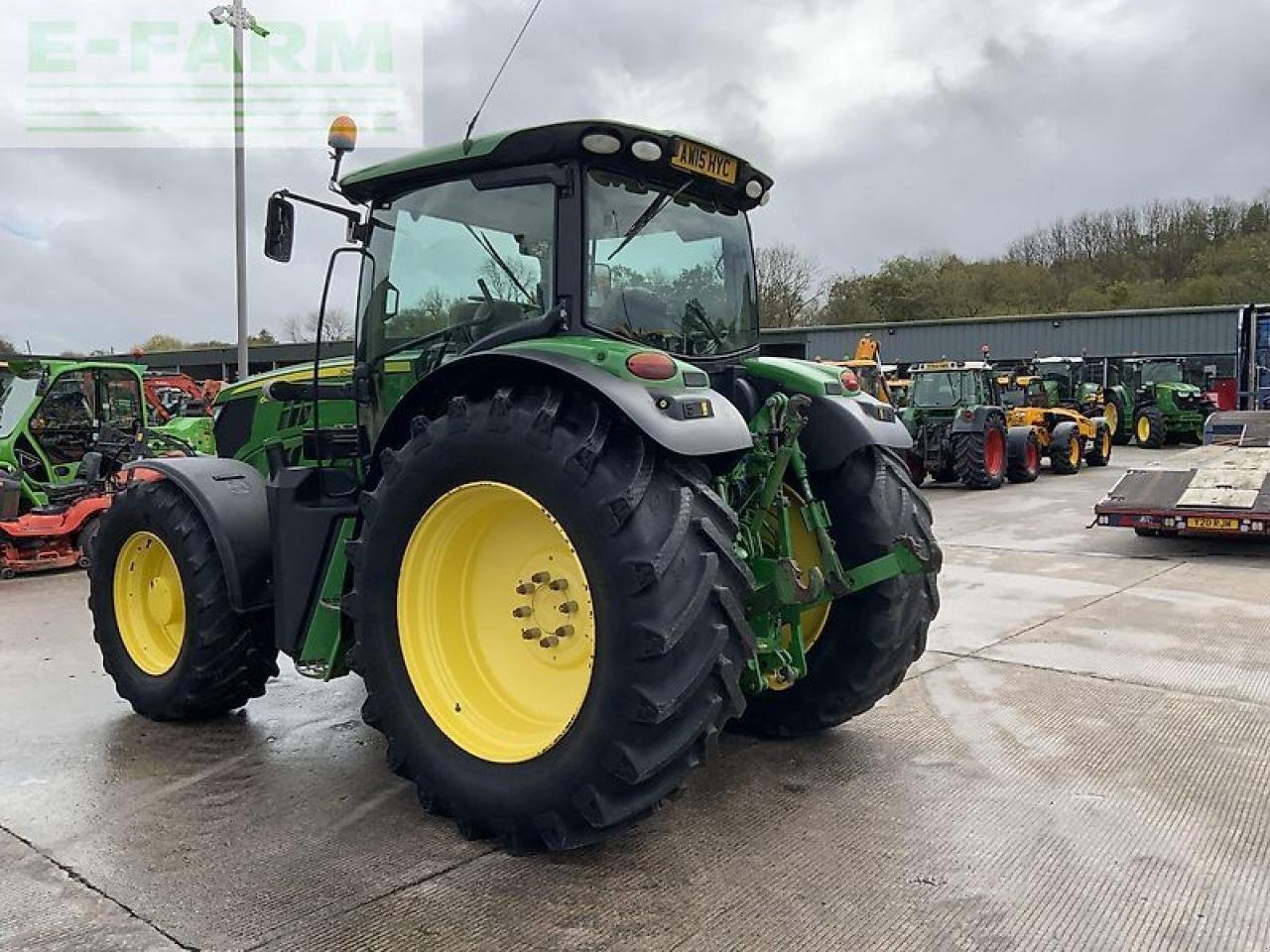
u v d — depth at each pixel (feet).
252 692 13.89
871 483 11.98
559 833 9.19
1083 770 11.87
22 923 8.43
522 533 10.27
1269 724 13.51
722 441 9.28
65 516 27.99
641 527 8.79
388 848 9.84
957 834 10.10
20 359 31.45
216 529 12.90
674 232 11.73
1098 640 18.40
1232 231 167.94
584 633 9.74
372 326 12.70
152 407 38.34
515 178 10.86
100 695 15.26
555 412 9.20
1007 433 52.06
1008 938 8.11
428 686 10.27
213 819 10.56
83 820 10.57
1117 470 60.80
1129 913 8.50
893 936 8.15
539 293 10.87
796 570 10.34
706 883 9.07
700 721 8.86
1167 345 104.27
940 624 19.81
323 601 11.65
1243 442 38.37
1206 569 26.17
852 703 12.40
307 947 8.04
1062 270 175.22
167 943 8.11
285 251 12.69
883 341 118.32
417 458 10.06
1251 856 9.58
